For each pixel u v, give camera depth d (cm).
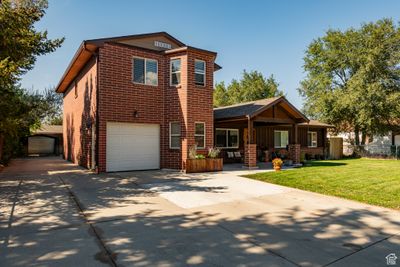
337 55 2603
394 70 2355
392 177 1051
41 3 995
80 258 356
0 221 504
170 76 1329
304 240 425
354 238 434
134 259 354
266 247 397
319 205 639
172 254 371
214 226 488
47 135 2930
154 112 1309
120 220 516
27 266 333
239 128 1805
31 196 706
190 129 1272
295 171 1235
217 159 1277
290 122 1551
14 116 1107
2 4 826
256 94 4275
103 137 1165
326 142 2400
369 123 2292
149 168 1302
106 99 1173
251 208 611
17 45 860
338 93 2483
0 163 1461
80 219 520
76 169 1317
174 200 680
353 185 881
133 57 1260
